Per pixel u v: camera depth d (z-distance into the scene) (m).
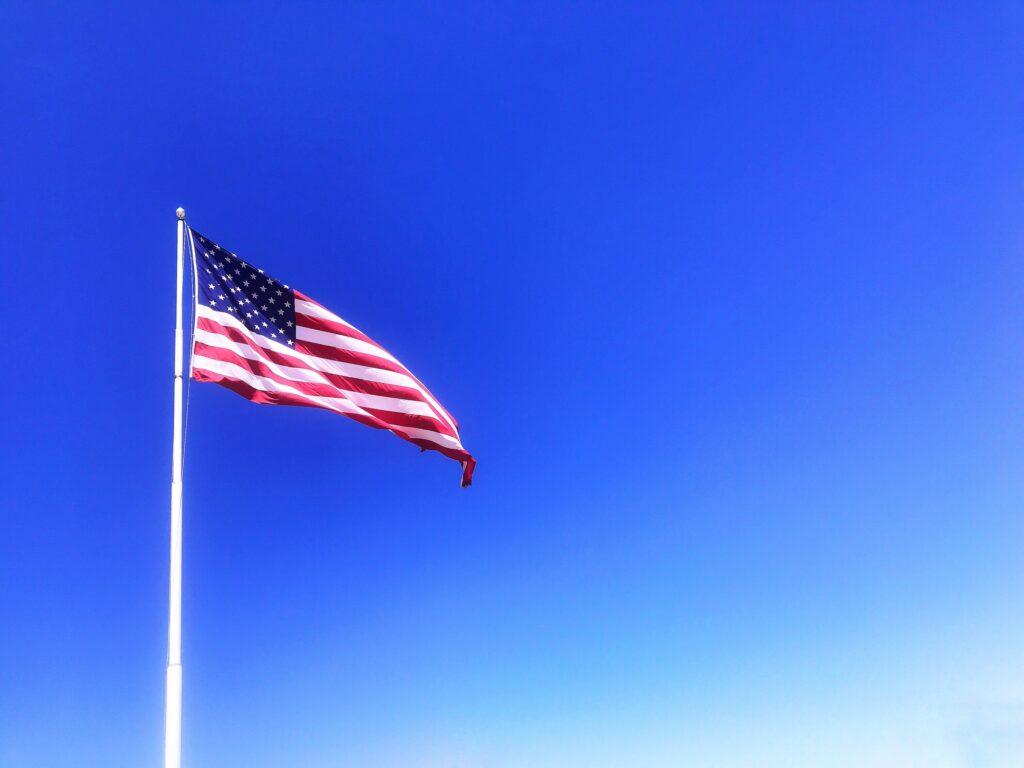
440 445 14.70
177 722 10.11
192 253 13.17
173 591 10.84
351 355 14.39
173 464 11.70
